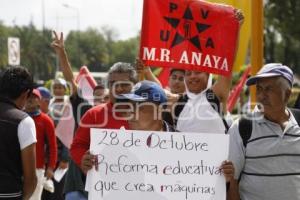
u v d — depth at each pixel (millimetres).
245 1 7852
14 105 4879
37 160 8008
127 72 5410
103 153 4434
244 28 7922
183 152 4477
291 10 34375
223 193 4461
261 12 7227
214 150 4477
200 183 4469
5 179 4715
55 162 8320
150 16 5590
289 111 4633
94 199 4414
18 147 4762
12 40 19531
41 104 9789
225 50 5555
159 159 4469
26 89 4934
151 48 5602
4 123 4730
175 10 5582
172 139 4477
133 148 4453
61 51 7344
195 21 5570
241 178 4602
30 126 4785
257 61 7254
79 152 5281
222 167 4461
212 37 5562
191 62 5539
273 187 4438
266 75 4449
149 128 4660
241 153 4535
